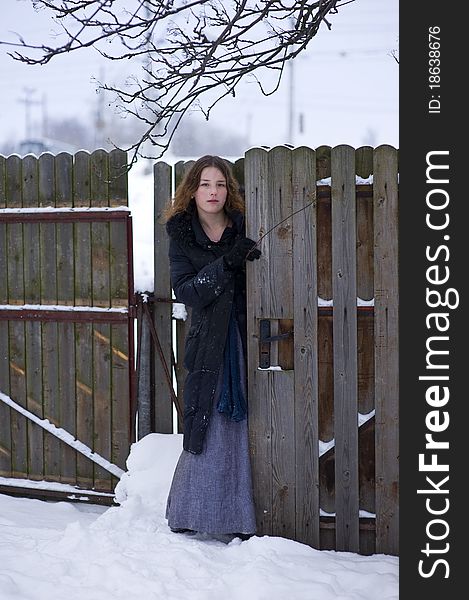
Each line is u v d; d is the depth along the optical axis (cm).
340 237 402
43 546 394
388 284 396
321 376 411
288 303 409
